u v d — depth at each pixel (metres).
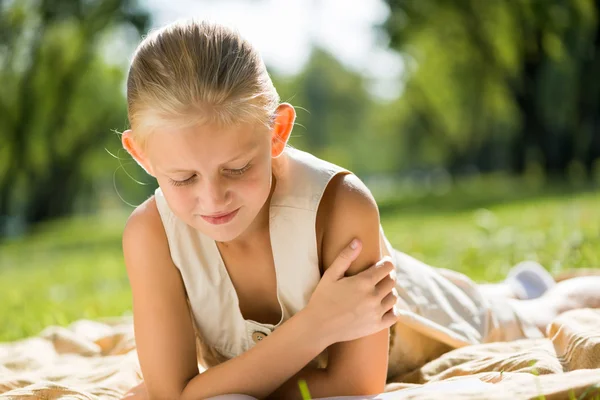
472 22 26.84
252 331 2.98
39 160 33.31
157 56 2.40
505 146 43.69
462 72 30.12
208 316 3.01
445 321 3.73
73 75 30.64
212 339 3.10
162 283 2.91
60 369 3.86
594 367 2.85
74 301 8.02
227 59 2.39
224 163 2.38
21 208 41.28
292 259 2.84
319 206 2.85
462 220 13.84
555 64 27.42
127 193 51.50
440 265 7.80
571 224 9.58
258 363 2.67
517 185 26.00
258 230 2.86
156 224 2.92
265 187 2.49
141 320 2.93
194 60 2.36
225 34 2.45
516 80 27.67
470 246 9.09
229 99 2.34
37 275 12.66
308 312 2.69
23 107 30.36
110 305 7.09
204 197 2.42
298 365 2.68
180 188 2.46
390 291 2.77
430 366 3.42
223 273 2.92
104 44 32.25
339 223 2.81
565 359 3.01
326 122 64.44
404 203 23.55
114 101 35.44
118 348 4.36
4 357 4.17
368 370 2.79
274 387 2.71
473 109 35.38
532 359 2.94
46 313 6.89
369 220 2.81
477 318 3.86
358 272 2.80
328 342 2.68
